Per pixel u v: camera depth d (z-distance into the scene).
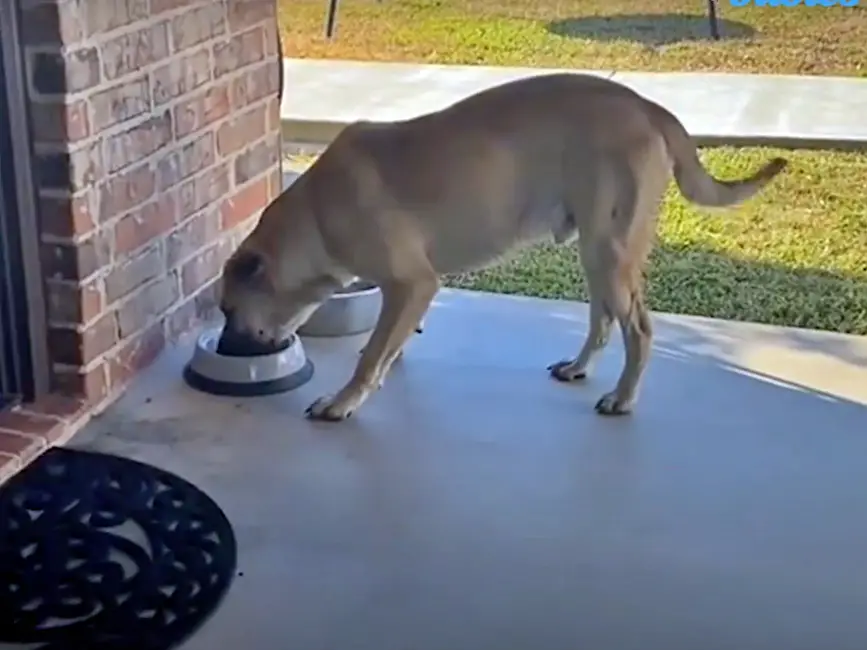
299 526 2.52
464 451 2.83
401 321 2.96
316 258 2.96
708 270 4.32
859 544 2.50
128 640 2.15
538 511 2.60
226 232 3.65
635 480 2.72
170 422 2.95
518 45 7.75
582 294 4.04
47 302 2.91
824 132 5.86
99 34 2.84
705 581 2.37
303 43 7.84
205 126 3.43
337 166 2.91
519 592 2.32
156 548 2.43
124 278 3.09
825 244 4.61
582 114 2.89
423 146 2.90
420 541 2.48
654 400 3.10
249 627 2.20
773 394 3.14
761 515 2.60
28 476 2.67
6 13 2.66
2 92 2.71
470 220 2.94
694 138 5.84
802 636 2.21
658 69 7.14
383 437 2.89
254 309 3.01
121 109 2.98
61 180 2.80
